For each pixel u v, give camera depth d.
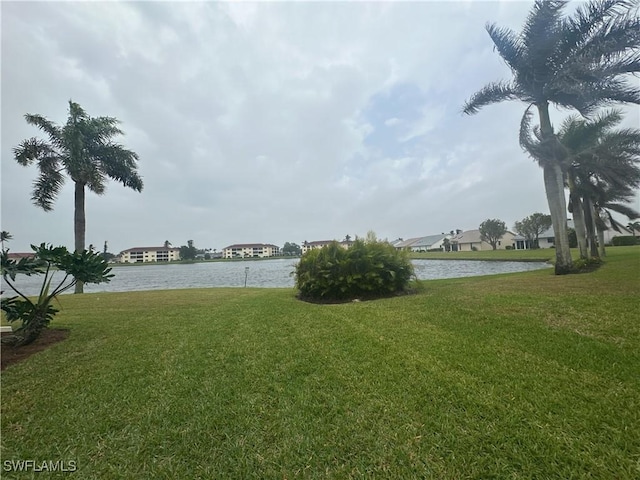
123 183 16.59
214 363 3.62
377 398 2.65
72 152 14.52
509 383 2.77
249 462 1.98
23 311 4.64
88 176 15.00
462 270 22.91
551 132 10.99
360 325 4.98
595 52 9.38
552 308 5.17
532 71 10.66
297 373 3.24
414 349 3.73
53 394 2.95
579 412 2.29
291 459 2.00
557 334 3.95
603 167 14.80
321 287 8.77
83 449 2.16
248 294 10.51
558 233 11.11
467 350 3.61
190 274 36.06
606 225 25.36
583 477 1.73
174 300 9.26
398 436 2.15
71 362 3.80
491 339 3.93
